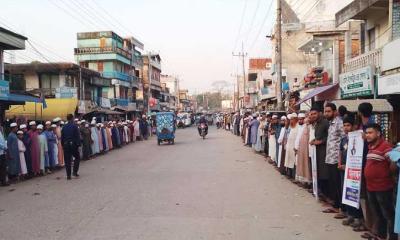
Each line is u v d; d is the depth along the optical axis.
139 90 71.25
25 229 8.19
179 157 22.27
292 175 14.14
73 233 7.82
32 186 13.91
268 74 58.28
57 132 19.14
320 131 10.22
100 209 9.84
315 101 26.00
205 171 16.42
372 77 18.50
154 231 7.84
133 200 10.84
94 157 24.30
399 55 15.79
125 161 21.22
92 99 47.47
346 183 8.12
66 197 11.56
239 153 24.20
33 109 30.42
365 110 7.68
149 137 46.50
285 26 40.09
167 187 12.78
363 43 22.59
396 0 17.17
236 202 10.45
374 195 7.09
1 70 25.73
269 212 9.34
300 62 43.97
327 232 7.70
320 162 10.30
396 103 16.33
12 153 14.97
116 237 7.50
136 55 72.00
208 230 7.87
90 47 58.66
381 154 6.96
